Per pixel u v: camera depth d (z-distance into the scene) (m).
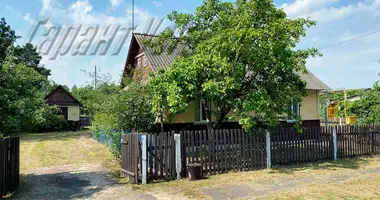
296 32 9.91
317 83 19.91
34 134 27.69
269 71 10.66
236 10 11.00
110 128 13.19
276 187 7.40
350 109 17.14
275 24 9.49
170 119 12.30
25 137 24.52
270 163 9.99
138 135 8.34
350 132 11.70
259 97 9.56
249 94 9.82
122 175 9.26
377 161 10.91
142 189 7.55
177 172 8.62
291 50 10.26
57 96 33.66
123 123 12.33
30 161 12.34
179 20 12.12
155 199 6.66
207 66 9.87
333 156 11.25
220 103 11.20
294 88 11.09
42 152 15.02
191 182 8.12
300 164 10.47
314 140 10.93
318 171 9.22
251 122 9.45
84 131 31.70
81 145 18.06
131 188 7.69
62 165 11.34
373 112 15.08
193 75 9.97
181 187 7.62
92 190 7.61
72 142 20.00
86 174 9.61
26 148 16.88
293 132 10.53
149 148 8.35
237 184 7.79
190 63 10.23
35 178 9.15
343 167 9.81
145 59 19.41
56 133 28.81
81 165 11.29
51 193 7.40
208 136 9.19
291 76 11.04
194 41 12.02
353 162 10.73
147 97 12.39
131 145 8.62
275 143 10.19
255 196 6.66
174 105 9.70
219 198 6.60
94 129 20.30
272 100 10.38
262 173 9.11
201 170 8.71
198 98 11.75
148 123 12.74
